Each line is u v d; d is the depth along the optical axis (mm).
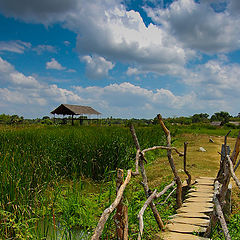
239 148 4121
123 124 19781
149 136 14516
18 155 6863
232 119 52844
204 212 5422
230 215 5695
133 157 10867
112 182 6848
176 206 6156
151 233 4773
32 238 4438
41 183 6602
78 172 9102
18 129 12195
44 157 7859
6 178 5387
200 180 7887
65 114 35281
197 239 4266
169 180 8023
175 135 21594
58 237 4859
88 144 9805
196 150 14633
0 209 4676
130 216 5113
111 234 4914
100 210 5816
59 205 5793
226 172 4113
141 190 6934
